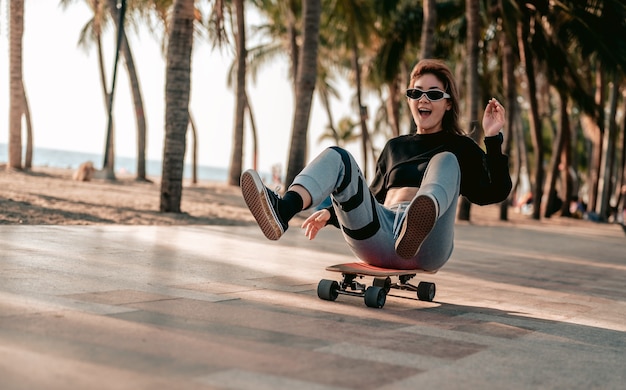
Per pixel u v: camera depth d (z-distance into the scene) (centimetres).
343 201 383
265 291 443
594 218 3059
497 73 2819
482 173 420
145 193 1723
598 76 3008
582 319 443
